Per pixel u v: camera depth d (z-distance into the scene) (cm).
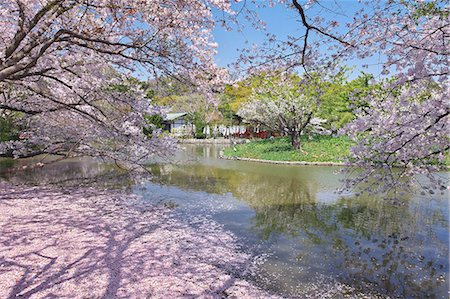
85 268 401
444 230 589
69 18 480
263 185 1009
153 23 473
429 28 327
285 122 1831
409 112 366
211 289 365
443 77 331
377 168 434
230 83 546
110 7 411
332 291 374
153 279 379
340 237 550
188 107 3806
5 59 373
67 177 1119
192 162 1591
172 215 671
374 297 363
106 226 580
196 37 521
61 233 531
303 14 314
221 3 440
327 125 2000
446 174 984
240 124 3569
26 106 714
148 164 1515
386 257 470
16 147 841
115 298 332
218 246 502
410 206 753
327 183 1040
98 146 793
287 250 492
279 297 356
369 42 354
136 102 655
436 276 412
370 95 407
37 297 328
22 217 617
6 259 417
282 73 456
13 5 455
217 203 782
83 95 610
